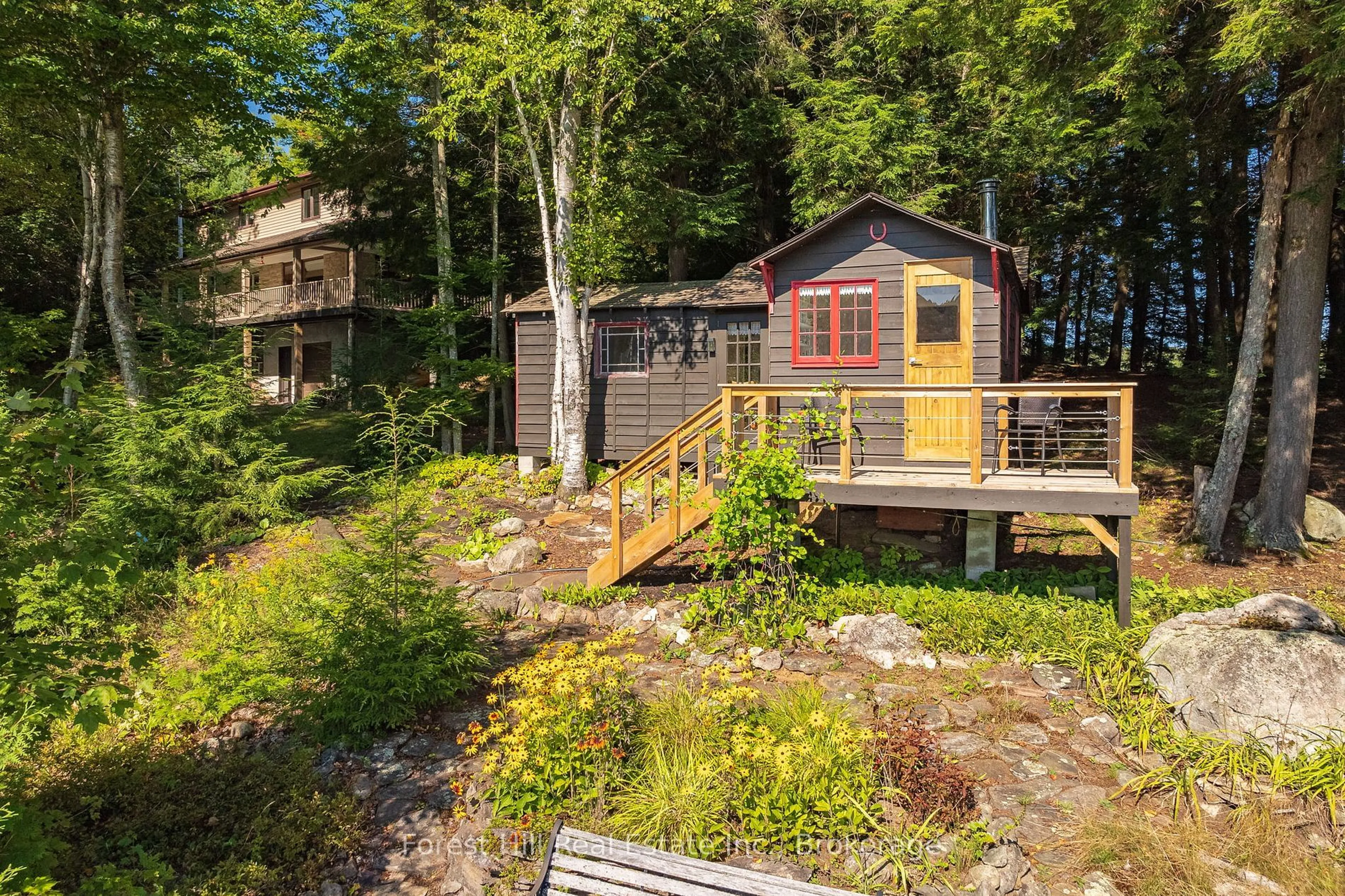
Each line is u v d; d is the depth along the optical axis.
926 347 9.84
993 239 10.92
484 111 13.48
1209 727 5.47
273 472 11.61
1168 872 4.24
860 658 6.96
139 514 10.12
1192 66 9.95
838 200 16.30
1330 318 17.80
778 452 7.49
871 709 5.95
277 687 6.00
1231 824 4.65
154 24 10.70
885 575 8.98
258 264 27.36
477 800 5.01
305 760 5.48
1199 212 14.66
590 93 12.99
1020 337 15.38
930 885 4.14
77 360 3.80
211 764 5.52
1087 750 5.44
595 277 13.01
